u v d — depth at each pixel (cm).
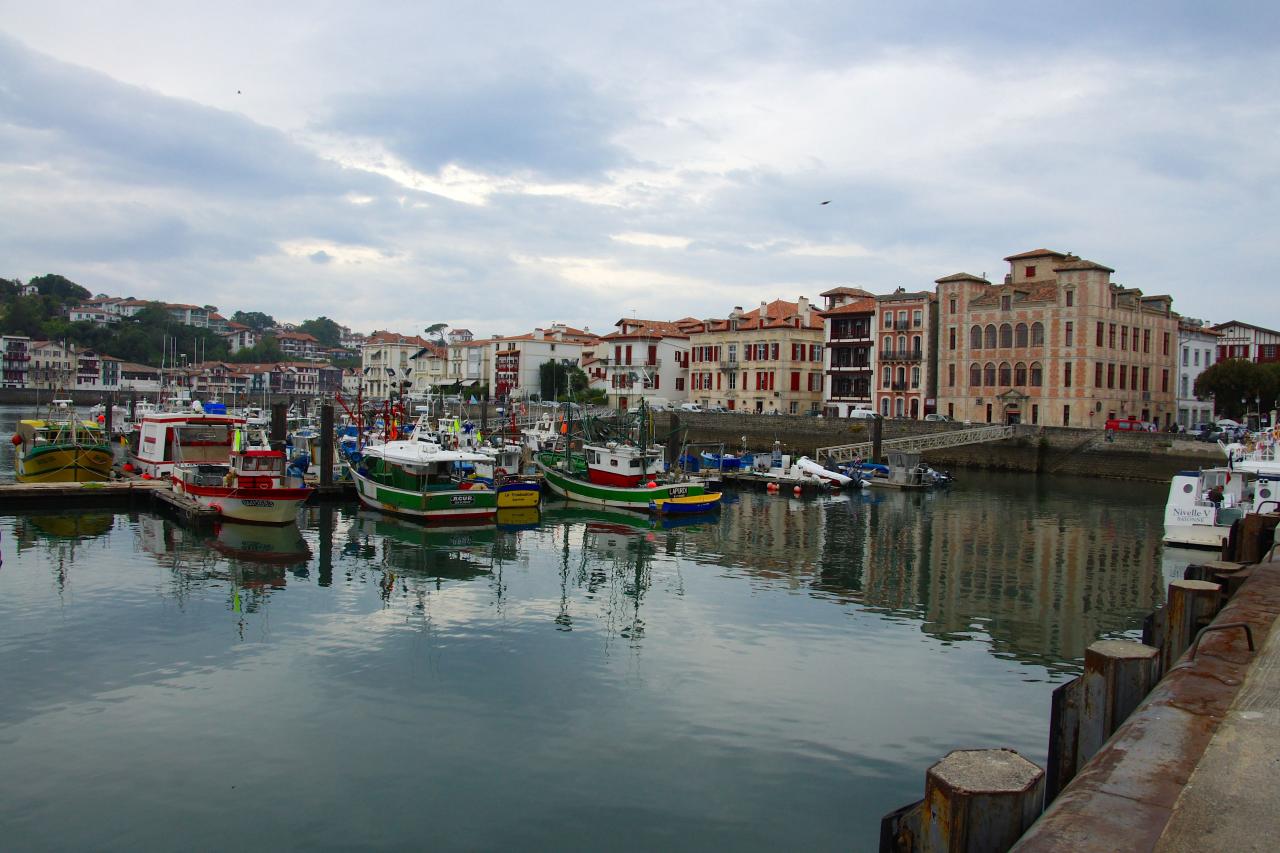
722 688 2012
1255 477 3866
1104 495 6044
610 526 4412
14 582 2878
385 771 1589
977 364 8894
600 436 6000
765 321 11050
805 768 1619
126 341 19950
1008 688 2047
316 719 1808
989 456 7875
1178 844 554
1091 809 615
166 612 2556
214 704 1875
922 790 1547
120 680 2002
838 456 7456
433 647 2283
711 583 3102
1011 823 571
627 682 2042
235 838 1371
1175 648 1303
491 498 4353
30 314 19375
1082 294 8144
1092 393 8169
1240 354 11512
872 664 2200
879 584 3134
